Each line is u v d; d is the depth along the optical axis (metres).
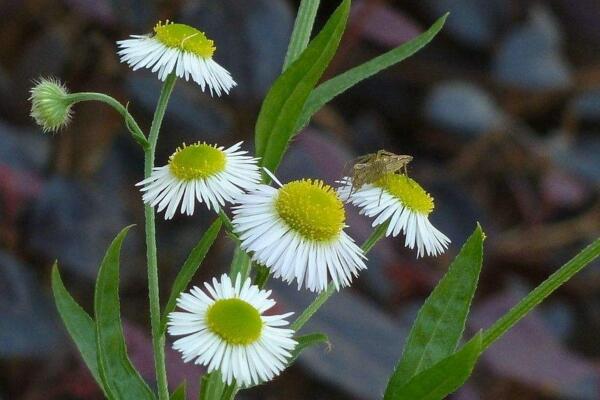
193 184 0.33
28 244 0.48
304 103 0.34
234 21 0.55
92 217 0.49
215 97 0.56
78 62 0.53
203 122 0.55
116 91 0.53
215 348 0.32
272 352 0.32
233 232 0.33
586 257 0.33
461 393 0.51
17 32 0.58
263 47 0.55
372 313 0.47
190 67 0.34
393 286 0.52
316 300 0.33
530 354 0.50
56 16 0.56
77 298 0.50
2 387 0.47
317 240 0.32
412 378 0.33
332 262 0.32
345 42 0.54
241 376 0.32
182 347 0.32
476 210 0.60
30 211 0.48
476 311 0.52
